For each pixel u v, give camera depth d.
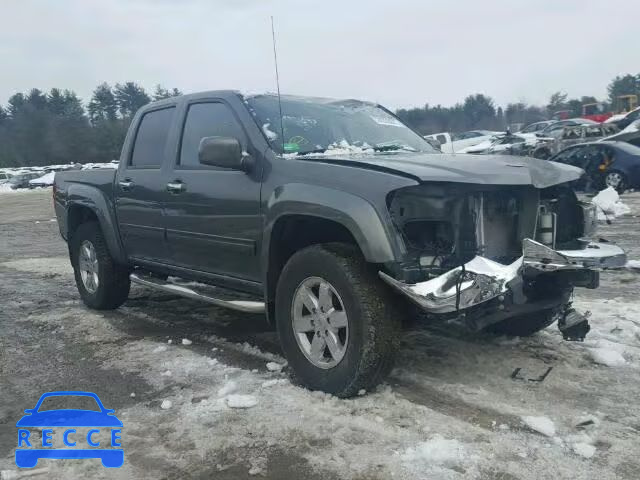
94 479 2.86
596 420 3.28
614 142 15.69
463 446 3.01
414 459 2.91
